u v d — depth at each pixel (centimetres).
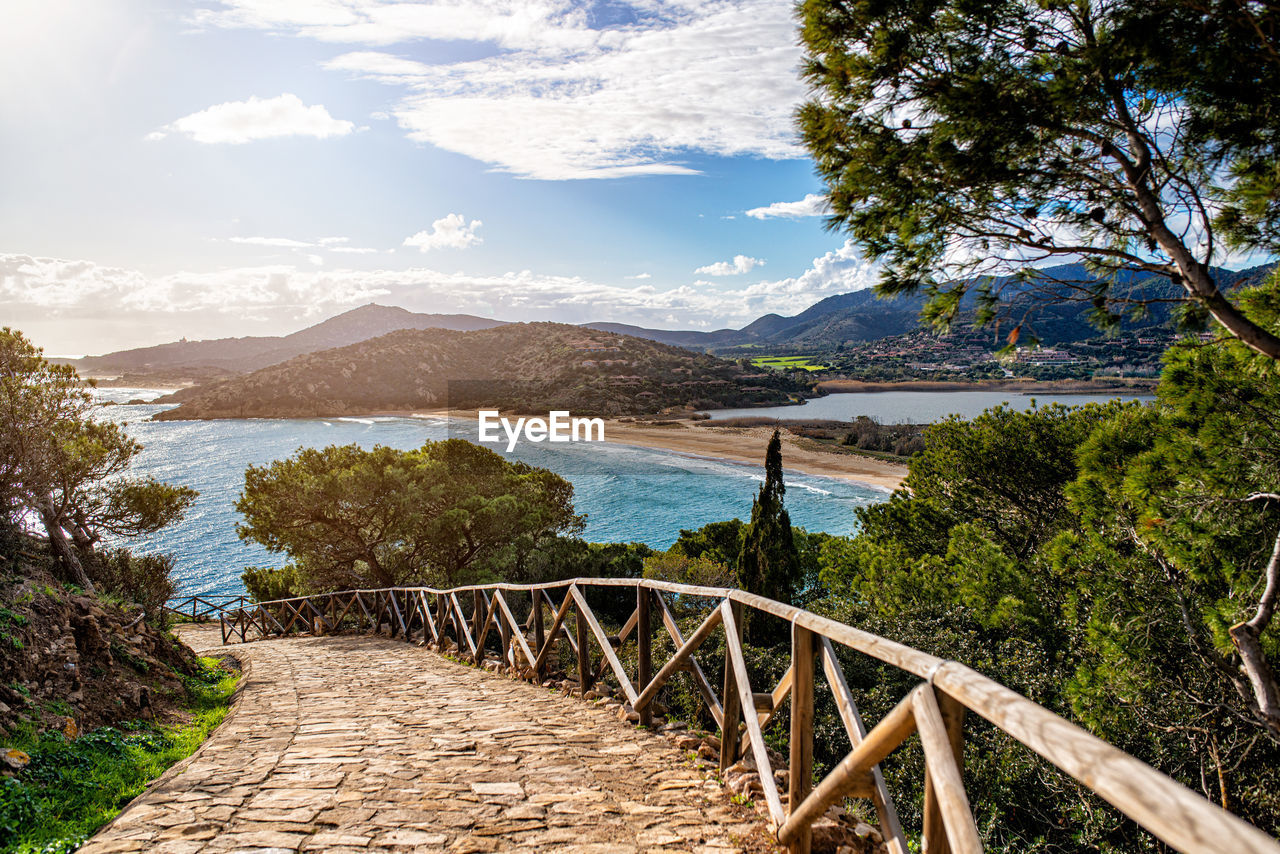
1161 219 432
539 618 752
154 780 433
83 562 1323
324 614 2067
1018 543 1523
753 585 1720
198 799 357
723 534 2784
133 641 840
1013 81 422
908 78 459
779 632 1476
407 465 2256
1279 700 483
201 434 12544
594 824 315
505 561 2177
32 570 892
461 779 390
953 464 1605
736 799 343
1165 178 433
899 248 497
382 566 2205
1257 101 399
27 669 584
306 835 303
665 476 6525
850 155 480
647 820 320
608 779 385
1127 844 713
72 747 485
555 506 2728
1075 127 435
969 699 160
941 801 163
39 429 1085
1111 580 800
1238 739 713
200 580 4331
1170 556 635
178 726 660
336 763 429
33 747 461
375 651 1210
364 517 2083
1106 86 407
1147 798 102
